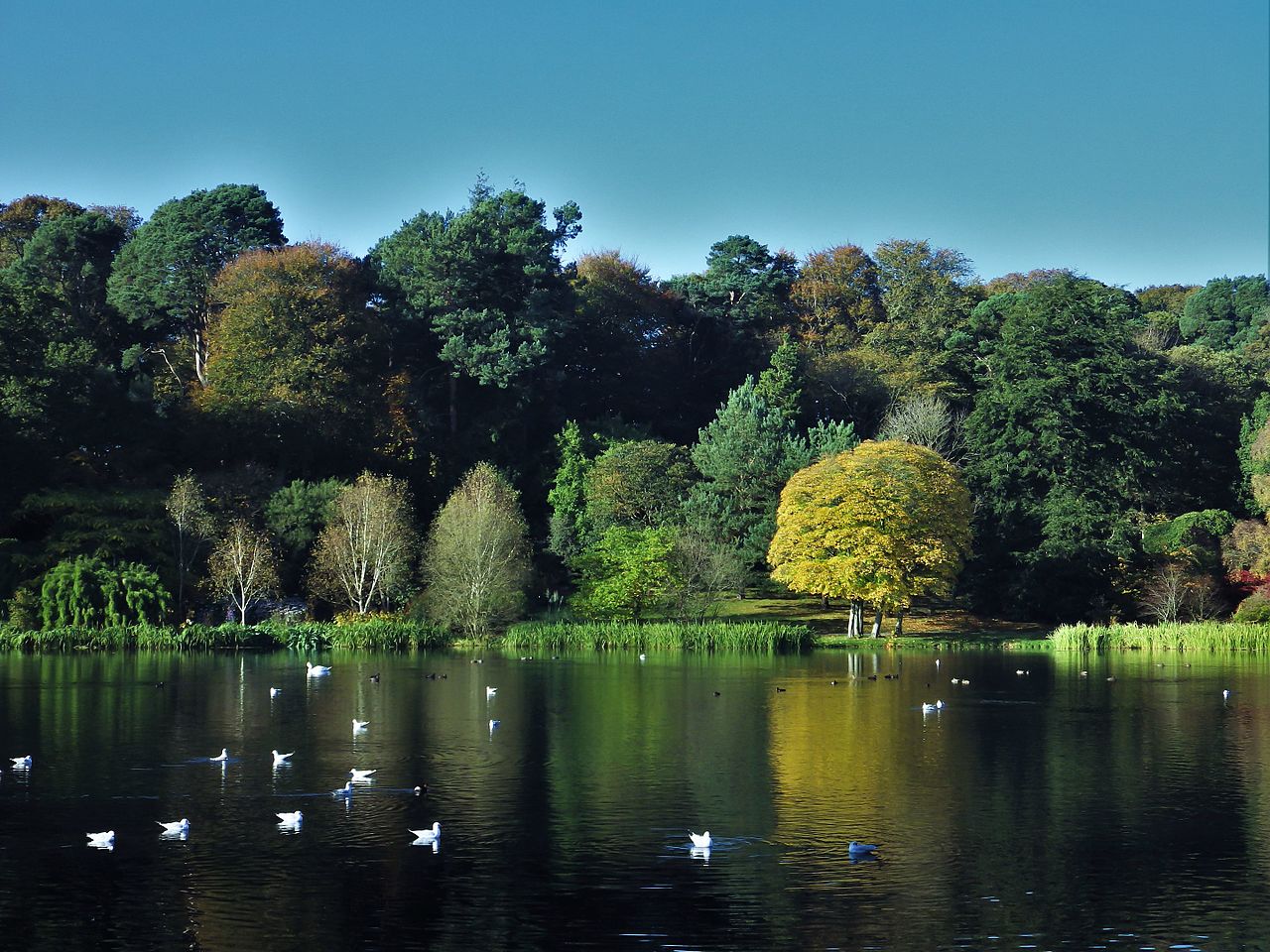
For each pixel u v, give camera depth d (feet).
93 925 101.76
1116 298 561.02
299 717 196.44
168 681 241.55
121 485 362.12
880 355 480.64
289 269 423.23
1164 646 333.01
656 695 226.79
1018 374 426.92
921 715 202.28
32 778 149.79
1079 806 138.51
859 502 350.23
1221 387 486.79
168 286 442.91
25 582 316.81
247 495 365.20
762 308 520.42
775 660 301.43
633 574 355.77
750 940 99.09
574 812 135.33
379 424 423.23
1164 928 101.60
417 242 462.60
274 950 97.04
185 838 124.77
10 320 365.81
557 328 455.22
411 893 109.29
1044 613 398.62
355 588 345.51
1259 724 192.75
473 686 239.50
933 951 96.99
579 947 97.76
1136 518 411.54
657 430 489.67
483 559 340.80
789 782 149.69
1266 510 391.04
